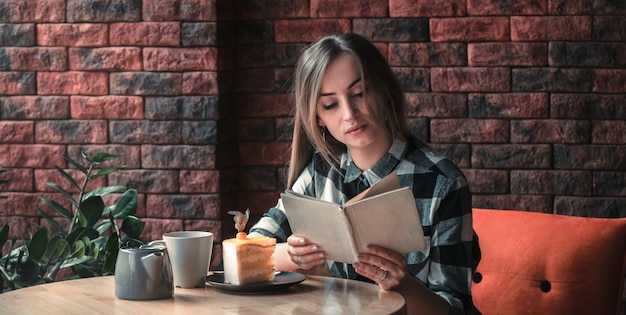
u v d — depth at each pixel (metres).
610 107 2.91
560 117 2.94
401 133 2.08
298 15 3.06
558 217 2.47
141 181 3.09
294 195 1.85
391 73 2.05
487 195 3.00
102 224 2.80
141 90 3.06
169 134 3.05
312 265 1.89
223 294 1.80
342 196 2.13
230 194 3.13
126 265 1.75
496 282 2.46
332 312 1.64
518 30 2.94
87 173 2.60
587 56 2.91
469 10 2.96
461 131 3.00
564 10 2.91
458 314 1.88
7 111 3.16
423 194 1.99
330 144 2.15
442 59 2.99
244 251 1.82
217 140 3.03
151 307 1.69
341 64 1.97
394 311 1.65
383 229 1.73
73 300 1.76
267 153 3.13
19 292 1.83
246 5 3.10
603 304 2.35
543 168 2.96
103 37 3.07
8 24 3.12
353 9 3.03
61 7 3.09
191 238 1.86
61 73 3.11
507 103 2.97
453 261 1.93
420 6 2.99
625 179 2.92
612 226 2.38
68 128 3.12
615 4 2.89
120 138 3.09
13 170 3.17
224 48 3.06
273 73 3.10
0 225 3.19
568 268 2.37
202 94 3.02
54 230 3.17
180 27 3.01
